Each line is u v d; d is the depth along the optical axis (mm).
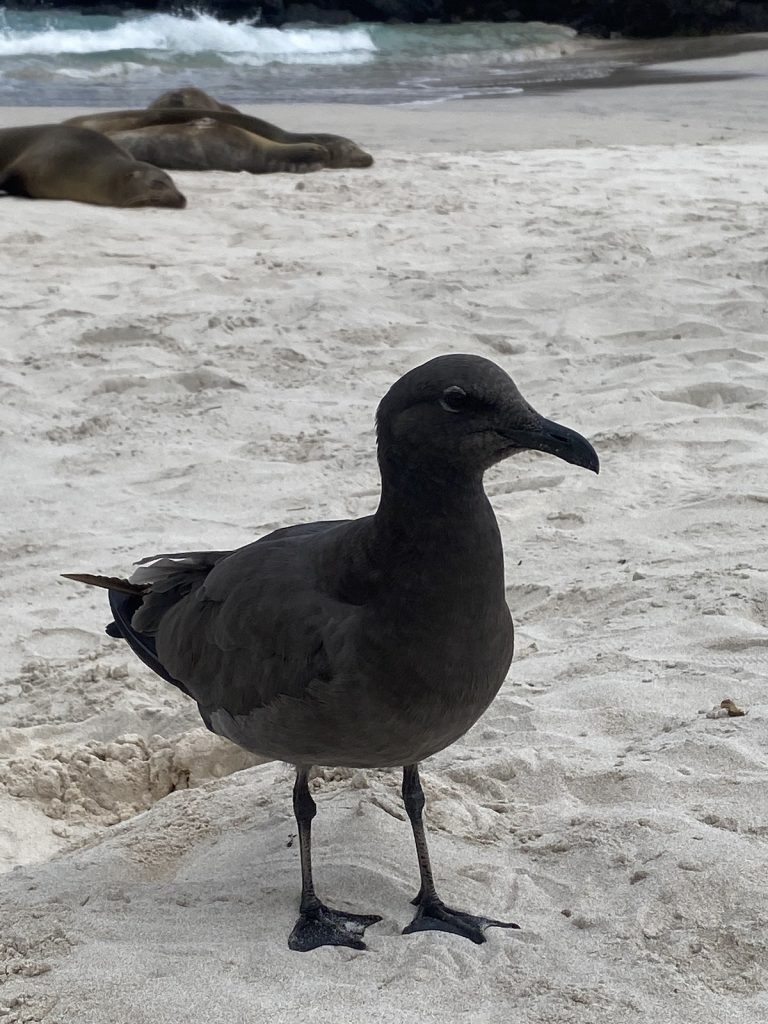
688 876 1166
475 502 1109
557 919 1157
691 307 2574
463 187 3816
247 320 2545
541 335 2475
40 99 6121
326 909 1166
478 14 11391
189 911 1182
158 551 1742
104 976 1111
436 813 1260
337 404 2189
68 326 2527
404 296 2693
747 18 10891
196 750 1423
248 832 1269
